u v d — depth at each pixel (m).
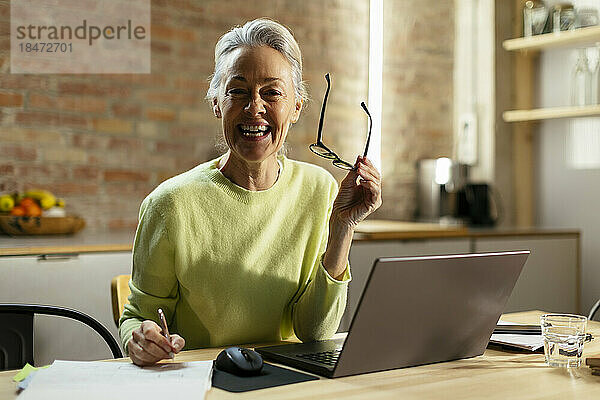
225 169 1.76
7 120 3.23
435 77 4.25
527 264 3.72
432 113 4.25
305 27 3.89
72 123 3.36
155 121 3.54
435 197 4.07
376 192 1.59
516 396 1.22
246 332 1.72
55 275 2.74
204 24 3.64
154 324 1.40
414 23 4.19
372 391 1.23
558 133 4.16
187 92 3.61
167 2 3.54
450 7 4.28
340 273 1.67
